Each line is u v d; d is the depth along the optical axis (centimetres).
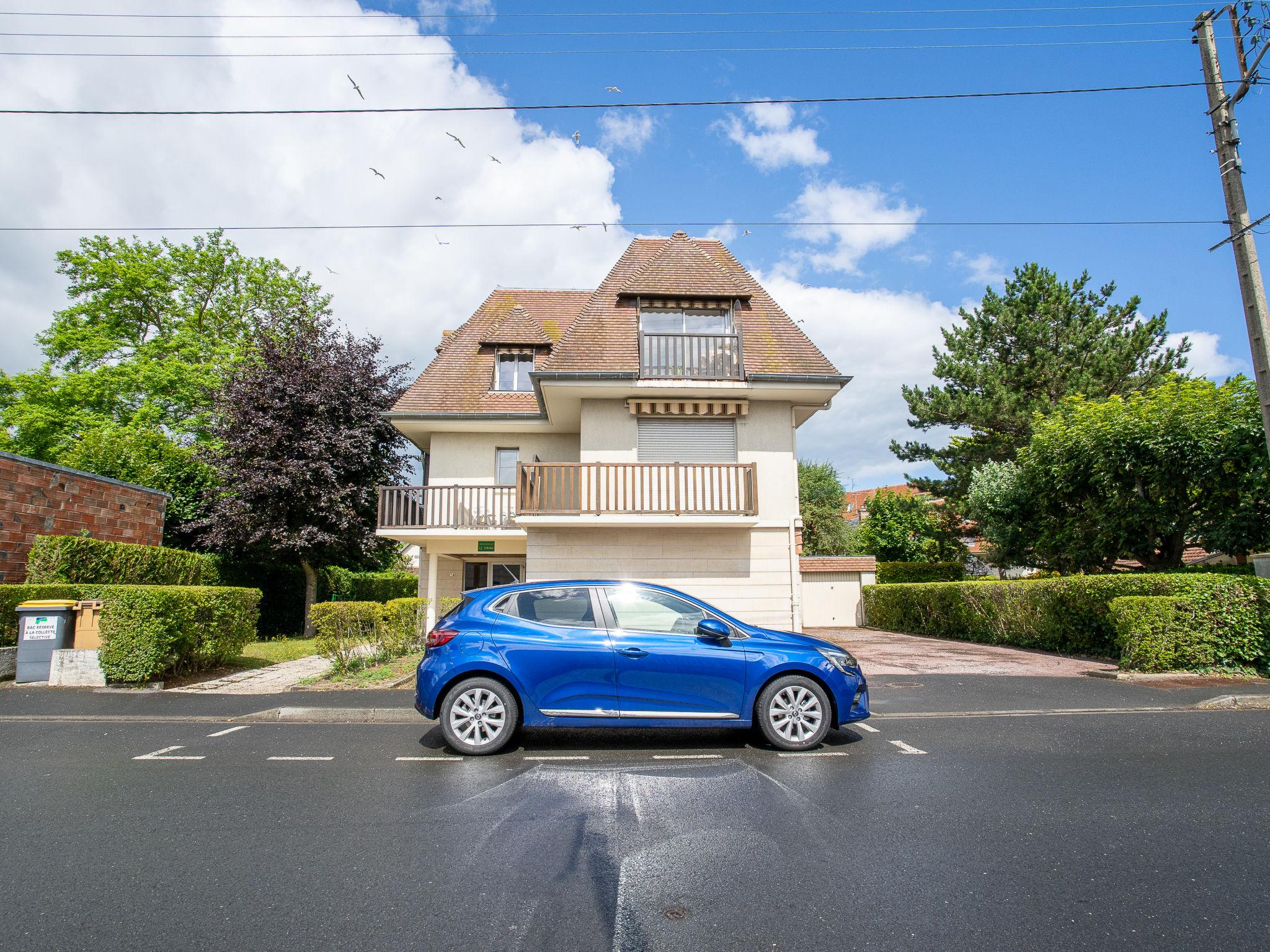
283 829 450
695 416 1645
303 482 1969
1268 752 644
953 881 367
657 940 307
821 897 348
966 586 1895
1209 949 298
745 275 1805
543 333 2005
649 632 668
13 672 1123
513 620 673
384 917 329
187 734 751
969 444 2764
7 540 1374
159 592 1059
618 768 599
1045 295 2692
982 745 676
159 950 301
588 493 1553
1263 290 1054
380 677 1121
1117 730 742
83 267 2905
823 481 4578
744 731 742
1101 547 1841
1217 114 1085
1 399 2831
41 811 490
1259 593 1107
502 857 402
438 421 1862
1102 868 382
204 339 2930
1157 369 2500
